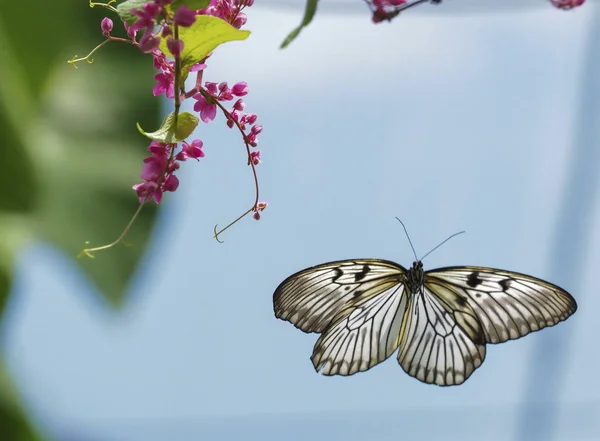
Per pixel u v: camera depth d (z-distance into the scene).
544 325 0.96
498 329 0.97
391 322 0.97
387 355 0.97
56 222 1.09
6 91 1.09
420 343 0.97
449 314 0.97
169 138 0.86
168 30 0.85
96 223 1.10
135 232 1.08
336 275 0.96
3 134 1.08
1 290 1.08
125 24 0.85
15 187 1.09
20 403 1.07
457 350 0.97
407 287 0.97
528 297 0.96
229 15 0.87
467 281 0.97
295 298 0.96
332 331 0.97
